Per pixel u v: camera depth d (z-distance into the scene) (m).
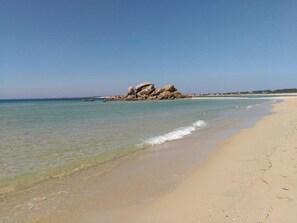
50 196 7.34
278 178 7.68
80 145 13.98
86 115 34.16
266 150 11.45
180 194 7.23
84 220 5.98
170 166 10.06
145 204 6.69
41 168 9.92
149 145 13.99
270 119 24.55
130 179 8.66
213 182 7.97
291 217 5.41
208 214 5.87
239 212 5.82
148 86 113.25
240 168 9.13
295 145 11.77
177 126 21.39
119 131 18.75
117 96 119.12
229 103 67.19
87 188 7.91
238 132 17.69
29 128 20.78
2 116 33.41
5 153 12.20
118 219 5.97
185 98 113.25
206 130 19.03
